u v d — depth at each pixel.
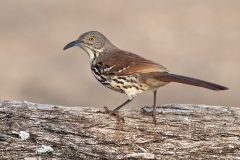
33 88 17.23
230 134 9.56
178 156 9.40
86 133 9.41
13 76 17.89
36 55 19.50
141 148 9.38
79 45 11.03
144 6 24.39
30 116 9.53
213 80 18.12
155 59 19.56
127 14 23.64
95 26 22.27
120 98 16.86
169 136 9.52
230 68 19.06
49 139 9.32
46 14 23.20
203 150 9.48
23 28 21.72
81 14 23.44
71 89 17.27
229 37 21.61
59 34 21.30
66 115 9.61
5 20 22.38
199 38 21.47
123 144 9.41
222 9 24.33
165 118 9.70
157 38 21.31
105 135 9.45
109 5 24.45
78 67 18.73
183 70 18.84
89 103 16.52
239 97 17.16
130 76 10.05
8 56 19.30
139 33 21.72
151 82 9.89
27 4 24.16
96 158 9.28
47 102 16.45
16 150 9.22
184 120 9.68
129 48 20.36
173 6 24.67
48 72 18.30
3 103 9.77
